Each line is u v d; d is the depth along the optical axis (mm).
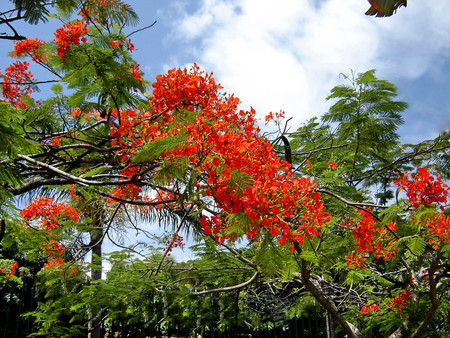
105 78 3207
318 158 7582
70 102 3471
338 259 5059
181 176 2359
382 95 6641
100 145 3770
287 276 4461
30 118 3576
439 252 3875
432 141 7191
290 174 2564
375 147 6988
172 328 7094
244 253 6512
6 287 9656
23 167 3105
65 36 3244
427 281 5902
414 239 3779
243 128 3176
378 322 5730
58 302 6121
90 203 7723
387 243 4301
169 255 7121
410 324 5406
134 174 3061
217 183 2338
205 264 6355
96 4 3693
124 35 3588
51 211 6660
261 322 7387
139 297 5824
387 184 8547
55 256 6789
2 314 9516
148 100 3521
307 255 3660
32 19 3121
